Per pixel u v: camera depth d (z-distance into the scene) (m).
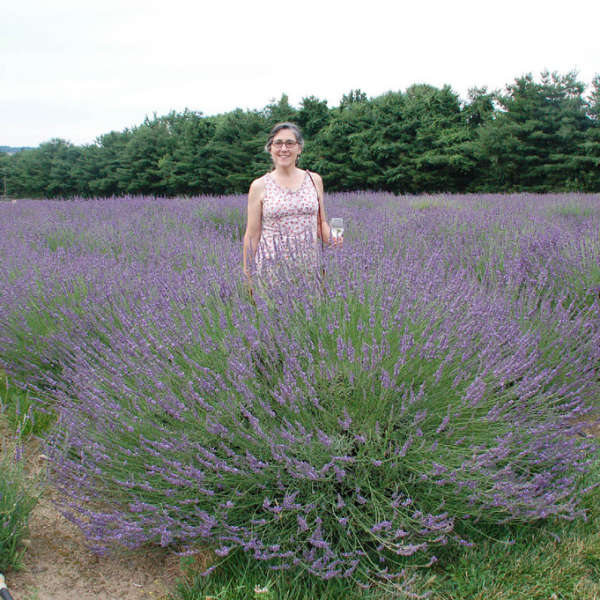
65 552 2.21
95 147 46.69
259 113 37.59
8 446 2.83
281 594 1.93
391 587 1.96
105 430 2.36
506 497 2.07
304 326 2.56
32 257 4.61
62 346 3.32
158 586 2.06
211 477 2.08
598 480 2.38
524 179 30.28
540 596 1.94
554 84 29.62
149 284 3.54
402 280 2.79
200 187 38.91
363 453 2.12
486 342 2.62
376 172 33.16
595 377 3.05
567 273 4.15
